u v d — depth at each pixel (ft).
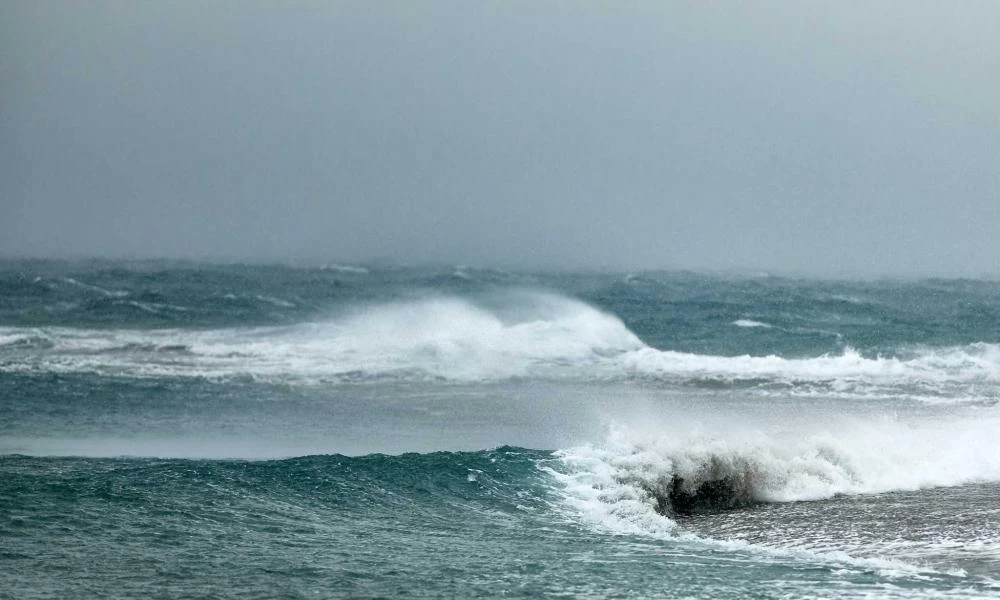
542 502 196.65
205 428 286.87
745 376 391.24
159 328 516.73
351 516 182.80
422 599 135.95
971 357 433.48
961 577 148.87
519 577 146.61
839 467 229.86
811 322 563.89
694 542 171.32
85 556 150.20
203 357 414.82
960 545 170.30
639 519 188.96
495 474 209.77
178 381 362.33
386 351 423.23
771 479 219.20
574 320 472.03
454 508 191.01
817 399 342.85
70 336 472.03
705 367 408.87
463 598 136.77
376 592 138.41
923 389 366.02
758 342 485.97
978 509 200.54
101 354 419.74
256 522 175.01
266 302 638.12
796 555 162.09
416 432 284.20
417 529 176.24
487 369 396.57
